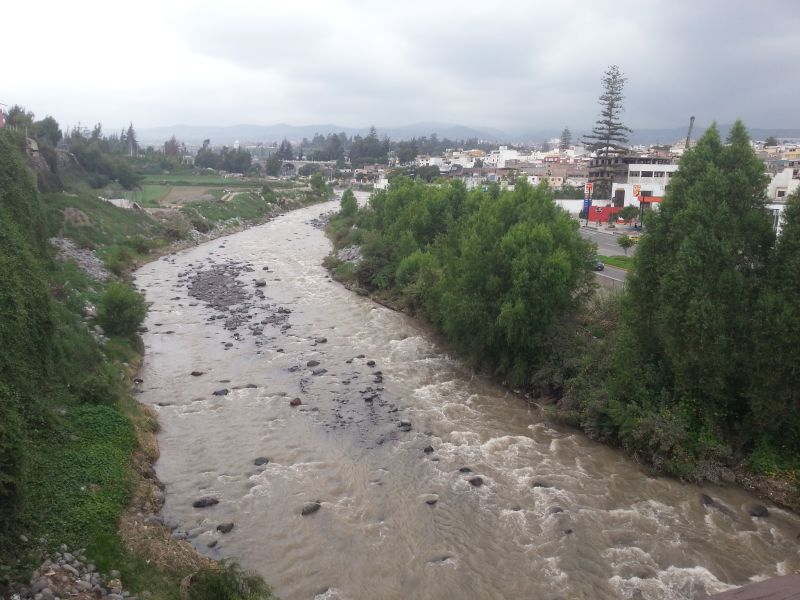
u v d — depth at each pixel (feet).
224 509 75.25
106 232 237.45
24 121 379.35
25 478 60.95
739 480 82.02
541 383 110.42
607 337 110.52
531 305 112.47
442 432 98.07
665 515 75.61
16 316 82.48
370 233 238.48
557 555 67.56
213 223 337.31
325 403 108.47
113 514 66.13
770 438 84.02
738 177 84.74
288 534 70.54
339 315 167.84
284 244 298.97
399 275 178.19
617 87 414.00
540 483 82.23
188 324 155.02
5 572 51.13
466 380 121.70
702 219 85.25
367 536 70.49
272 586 61.72
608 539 70.54
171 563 61.77
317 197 561.43
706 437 85.81
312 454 89.97
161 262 238.89
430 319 152.15
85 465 73.31
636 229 298.35
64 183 307.58
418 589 61.98
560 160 648.38
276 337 146.10
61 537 59.67
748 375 83.41
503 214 129.08
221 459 87.92
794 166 409.28
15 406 70.69
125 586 56.44
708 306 82.28
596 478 84.28
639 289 94.68
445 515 74.84
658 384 92.89
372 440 94.58
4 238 96.89
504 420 103.30
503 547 68.95
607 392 96.94
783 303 77.97
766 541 70.59
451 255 152.05
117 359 117.70
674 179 92.22
